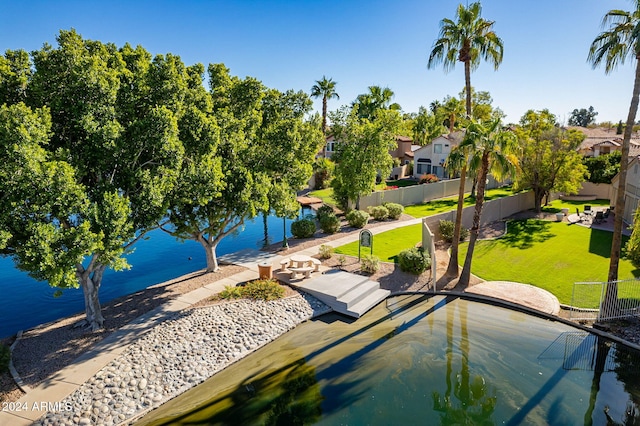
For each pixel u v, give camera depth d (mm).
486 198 37688
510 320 14641
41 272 10148
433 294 17047
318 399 10266
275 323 14016
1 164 9297
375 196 33594
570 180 30297
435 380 11023
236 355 12148
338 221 26641
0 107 9672
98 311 13062
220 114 17234
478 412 9734
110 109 11672
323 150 51500
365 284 17188
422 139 68625
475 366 11680
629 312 14078
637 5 12523
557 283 17375
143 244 25906
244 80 19844
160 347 11836
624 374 11273
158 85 13484
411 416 9609
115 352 11430
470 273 18734
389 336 13570
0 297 17562
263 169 18094
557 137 30188
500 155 15922
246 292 15695
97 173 12117
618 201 13789
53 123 11430
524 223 28469
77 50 11680
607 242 22859
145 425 9281
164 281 19422
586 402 10078
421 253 18953
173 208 15555
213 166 14133
